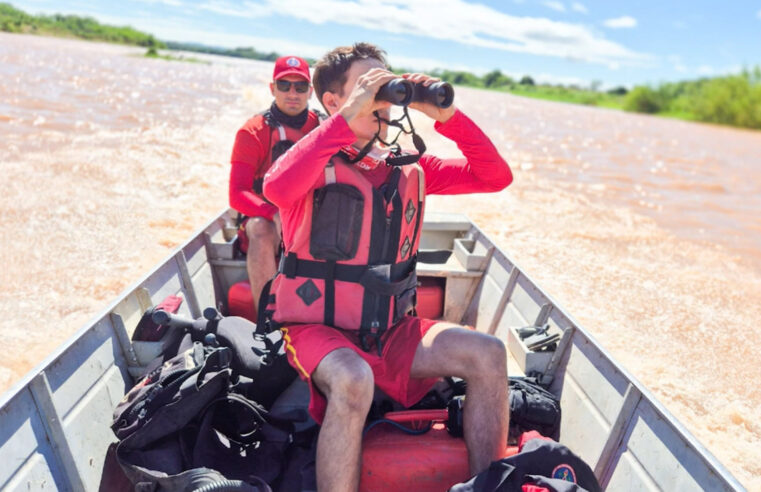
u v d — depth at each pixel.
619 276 7.45
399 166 1.87
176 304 2.51
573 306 6.38
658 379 4.92
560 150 19.06
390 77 1.65
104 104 16.97
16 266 5.86
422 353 1.82
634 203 11.76
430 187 2.14
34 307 5.07
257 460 1.83
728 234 9.91
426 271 3.25
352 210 1.75
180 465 1.75
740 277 7.77
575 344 2.34
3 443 1.50
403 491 1.80
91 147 11.23
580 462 1.69
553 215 10.16
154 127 14.04
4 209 7.43
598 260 8.00
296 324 1.83
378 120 1.82
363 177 1.80
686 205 12.00
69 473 1.69
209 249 3.21
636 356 5.33
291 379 2.17
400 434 1.90
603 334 5.74
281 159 1.72
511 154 16.89
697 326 6.11
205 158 11.41
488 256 3.30
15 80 20.19
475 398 1.77
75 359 1.90
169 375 1.88
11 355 4.26
